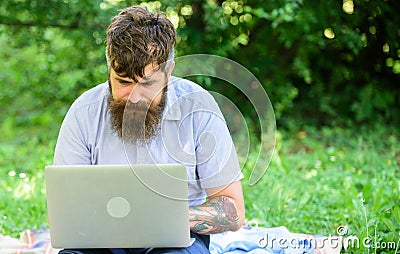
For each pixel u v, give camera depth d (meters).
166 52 2.99
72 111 3.25
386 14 7.99
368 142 7.40
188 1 7.54
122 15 3.02
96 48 7.58
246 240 3.73
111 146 3.19
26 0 7.58
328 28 7.90
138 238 2.93
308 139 7.80
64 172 2.83
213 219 3.13
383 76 8.46
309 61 8.55
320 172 6.17
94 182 2.83
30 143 7.46
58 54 7.96
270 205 5.05
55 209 2.90
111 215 2.89
